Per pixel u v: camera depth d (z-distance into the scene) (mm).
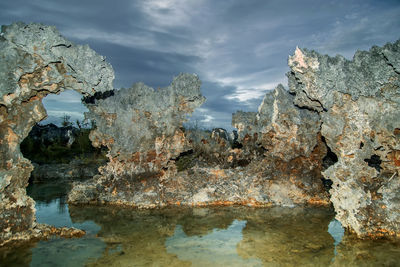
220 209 5418
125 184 5828
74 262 3350
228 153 7355
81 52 3811
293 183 5961
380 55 3809
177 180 6008
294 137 5848
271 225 4578
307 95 4395
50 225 4297
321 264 3332
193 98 5840
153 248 3748
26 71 3619
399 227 3910
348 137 4246
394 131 3893
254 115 7402
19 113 3824
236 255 3555
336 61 4145
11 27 3449
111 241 3953
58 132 14070
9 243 3752
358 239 3939
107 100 5695
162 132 5777
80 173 9359
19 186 3898
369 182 4188
